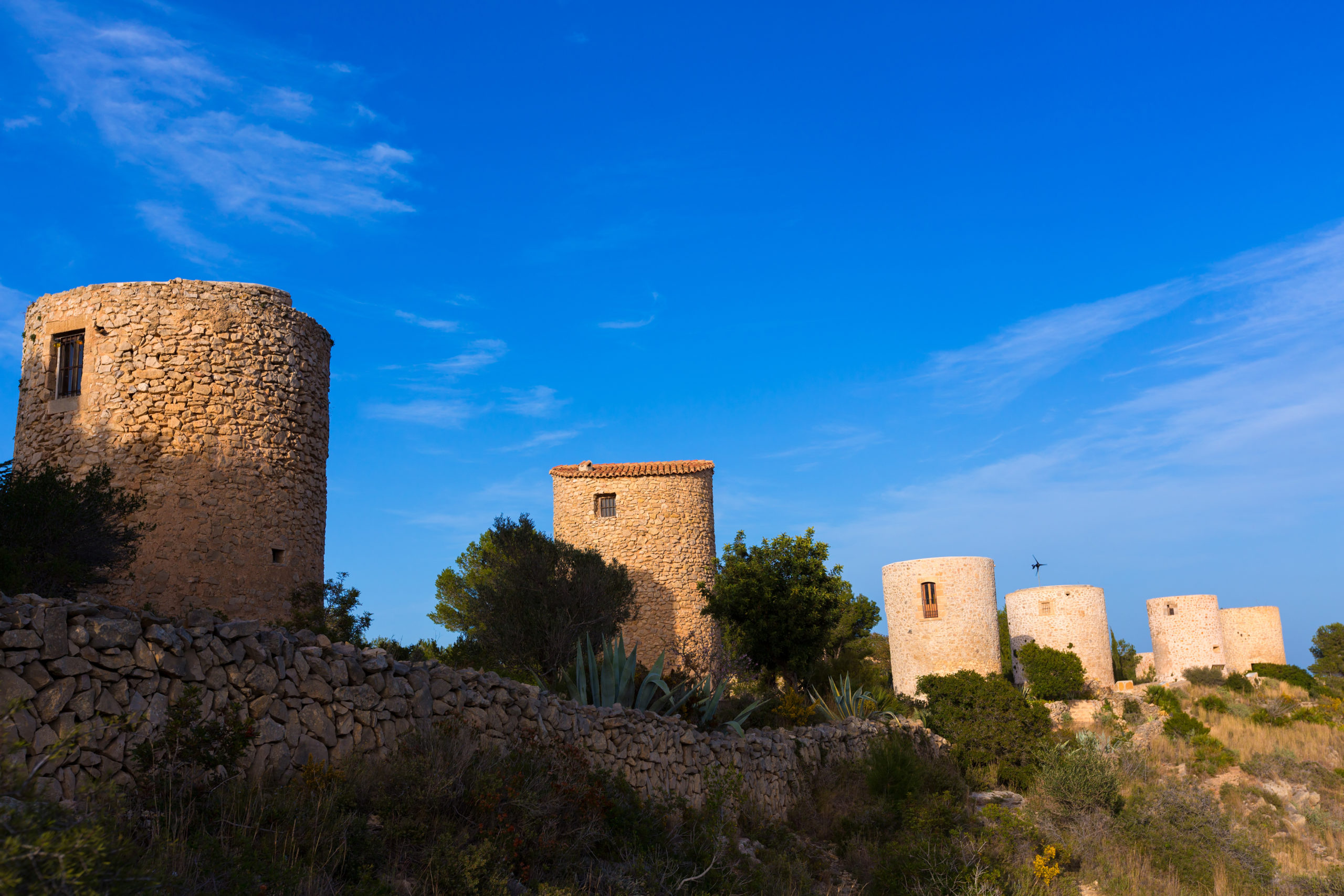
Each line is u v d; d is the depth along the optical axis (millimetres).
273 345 14305
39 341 13938
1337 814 19922
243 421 13711
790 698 18797
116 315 13516
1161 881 13719
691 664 21484
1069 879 13133
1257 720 29656
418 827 6469
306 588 13922
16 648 5383
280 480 14008
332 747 7434
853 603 32719
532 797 7613
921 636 31453
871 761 17125
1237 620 43375
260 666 7012
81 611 5906
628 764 11289
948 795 15508
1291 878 14273
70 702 5602
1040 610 34344
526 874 6957
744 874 9984
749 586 23031
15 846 3553
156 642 6262
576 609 20141
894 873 11758
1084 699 31797
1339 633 51688
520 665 18594
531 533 22156
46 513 10102
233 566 13164
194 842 5301
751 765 14000
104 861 4062
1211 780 22500
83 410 13312
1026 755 20344
